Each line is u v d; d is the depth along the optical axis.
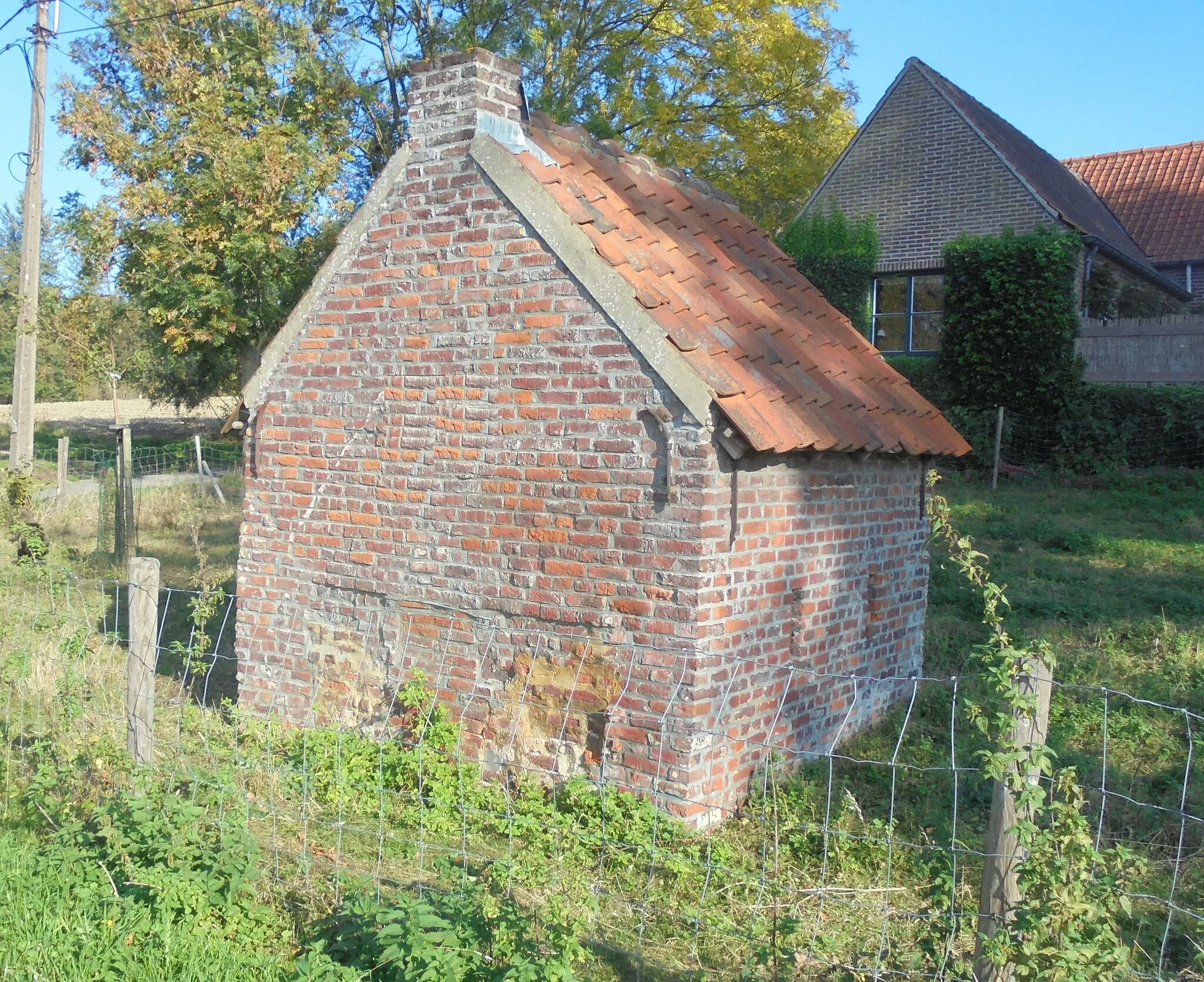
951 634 9.98
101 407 51.38
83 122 18.88
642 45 23.09
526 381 6.32
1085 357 19.78
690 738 5.77
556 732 6.30
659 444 5.82
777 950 4.29
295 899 4.85
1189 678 8.45
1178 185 26.97
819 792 6.41
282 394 7.52
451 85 6.61
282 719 7.55
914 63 22.88
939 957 3.92
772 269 8.25
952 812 6.14
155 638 5.54
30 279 16.22
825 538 7.00
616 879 5.32
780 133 24.22
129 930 4.36
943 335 20.50
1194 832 5.87
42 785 5.54
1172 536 14.02
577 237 6.05
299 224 19.62
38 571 7.95
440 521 6.76
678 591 5.79
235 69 19.92
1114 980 3.66
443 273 6.67
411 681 6.86
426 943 3.84
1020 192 21.47
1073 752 6.96
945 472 19.44
